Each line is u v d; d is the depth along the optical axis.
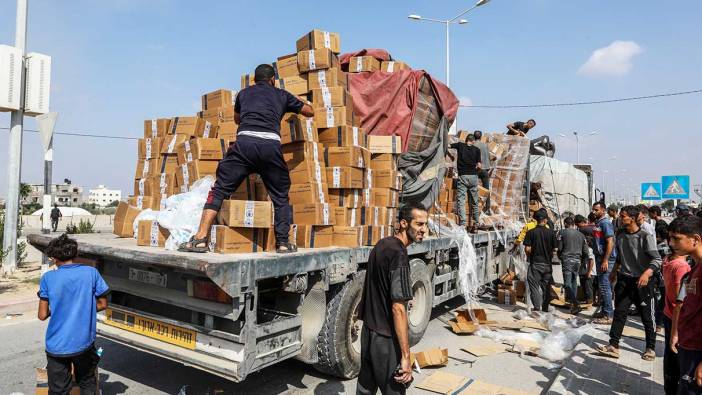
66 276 3.58
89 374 3.73
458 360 5.63
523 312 8.00
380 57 6.82
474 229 8.25
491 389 4.63
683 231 3.05
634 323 7.55
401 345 3.09
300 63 5.62
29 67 10.48
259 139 4.15
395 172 5.72
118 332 4.38
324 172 5.00
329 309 4.63
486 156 9.04
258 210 4.11
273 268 3.76
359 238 4.97
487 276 8.53
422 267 6.06
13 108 10.17
